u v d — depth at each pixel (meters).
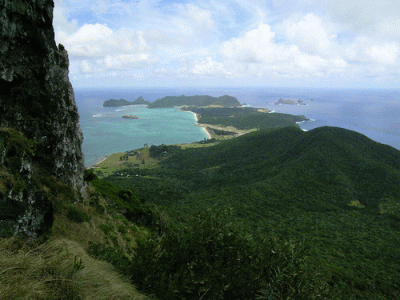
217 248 4.04
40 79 7.43
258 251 4.05
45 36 7.52
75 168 10.66
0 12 5.76
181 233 4.46
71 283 3.44
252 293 3.67
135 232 13.08
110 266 5.40
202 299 3.64
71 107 10.66
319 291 4.06
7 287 2.80
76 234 7.58
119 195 19.25
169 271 4.06
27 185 4.89
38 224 4.97
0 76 5.79
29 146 5.35
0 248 3.54
